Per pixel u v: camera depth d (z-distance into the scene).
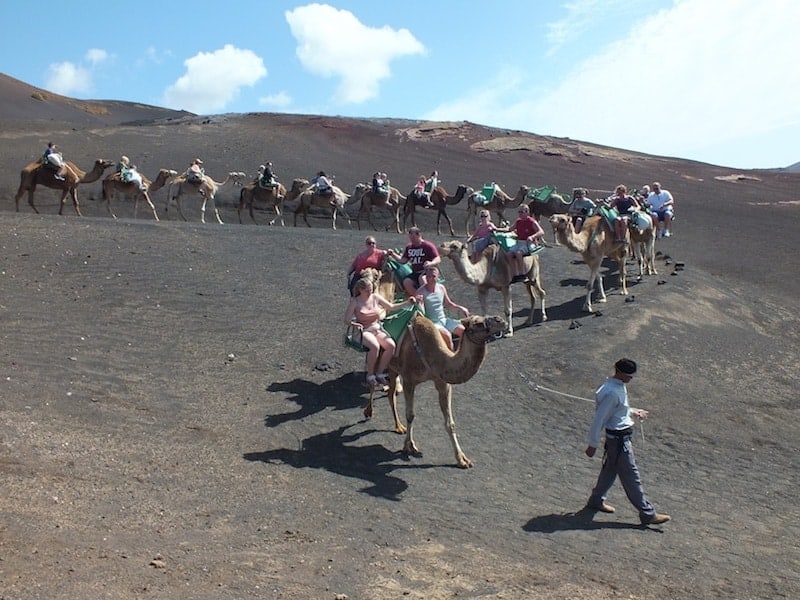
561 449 10.40
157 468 8.01
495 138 60.56
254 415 10.39
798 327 19.98
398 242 25.66
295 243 23.69
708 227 37.47
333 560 6.30
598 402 8.15
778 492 9.55
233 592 5.41
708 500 9.12
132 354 12.14
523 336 15.76
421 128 61.34
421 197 32.44
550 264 23.70
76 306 14.35
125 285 16.34
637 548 7.39
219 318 15.05
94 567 5.48
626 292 19.25
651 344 15.12
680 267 23.69
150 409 9.91
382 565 6.33
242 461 8.66
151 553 5.93
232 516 7.06
